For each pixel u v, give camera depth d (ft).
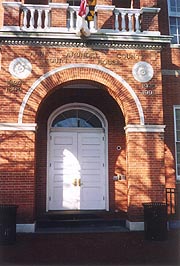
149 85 35.83
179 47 41.65
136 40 35.63
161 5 43.50
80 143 41.22
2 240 28.99
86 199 40.19
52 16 35.50
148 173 34.53
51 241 30.09
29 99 34.19
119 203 39.96
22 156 33.35
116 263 23.88
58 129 41.09
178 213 38.63
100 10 36.32
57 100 41.16
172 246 28.94
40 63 34.81
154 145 34.99
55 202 39.68
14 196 32.76
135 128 34.99
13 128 33.55
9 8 35.12
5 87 34.09
